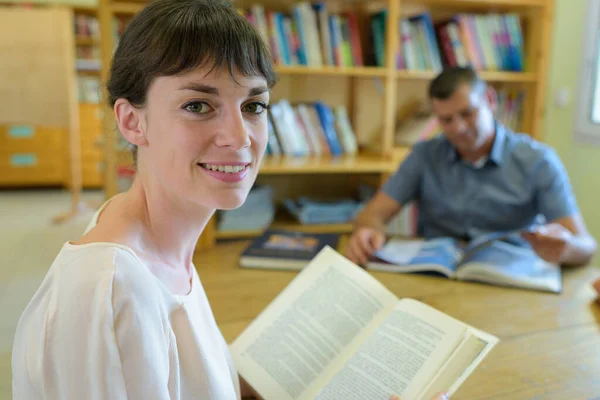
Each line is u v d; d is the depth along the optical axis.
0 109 3.58
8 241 3.50
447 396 0.68
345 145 2.43
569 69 2.58
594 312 1.11
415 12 2.50
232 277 1.28
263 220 2.25
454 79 1.59
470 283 1.27
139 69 0.53
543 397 0.78
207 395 0.58
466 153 1.75
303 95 2.46
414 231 2.41
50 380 0.48
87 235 0.56
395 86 2.50
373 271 1.34
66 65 3.64
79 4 4.52
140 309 0.49
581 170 2.55
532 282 1.23
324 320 0.90
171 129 0.53
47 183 5.03
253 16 2.18
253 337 0.90
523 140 1.73
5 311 2.42
